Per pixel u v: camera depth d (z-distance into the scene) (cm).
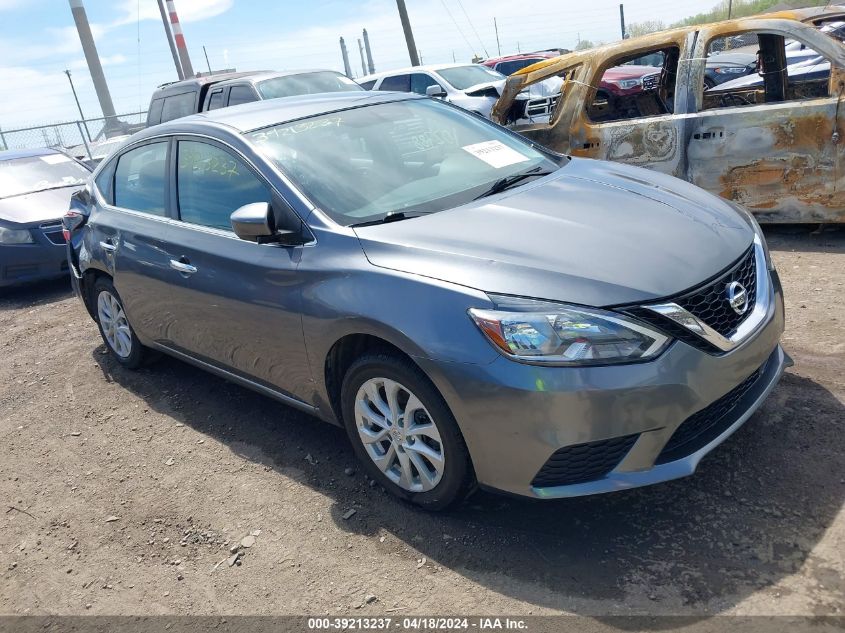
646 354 255
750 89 675
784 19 564
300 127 388
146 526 341
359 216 331
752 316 288
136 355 507
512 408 258
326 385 331
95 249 487
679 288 266
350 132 389
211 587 294
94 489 381
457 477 288
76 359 578
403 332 278
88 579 312
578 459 261
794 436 321
